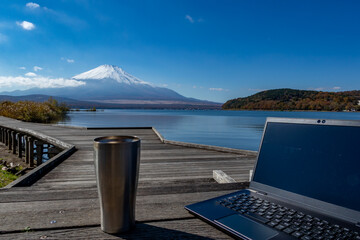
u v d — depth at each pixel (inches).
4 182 224.7
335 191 33.6
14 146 413.7
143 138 277.7
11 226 32.1
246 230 29.8
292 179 39.1
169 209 39.1
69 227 32.1
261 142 46.3
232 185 53.0
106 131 336.5
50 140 269.6
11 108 909.2
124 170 28.8
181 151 205.6
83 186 103.4
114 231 30.3
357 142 33.2
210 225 33.3
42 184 112.4
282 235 28.5
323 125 37.6
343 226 30.1
